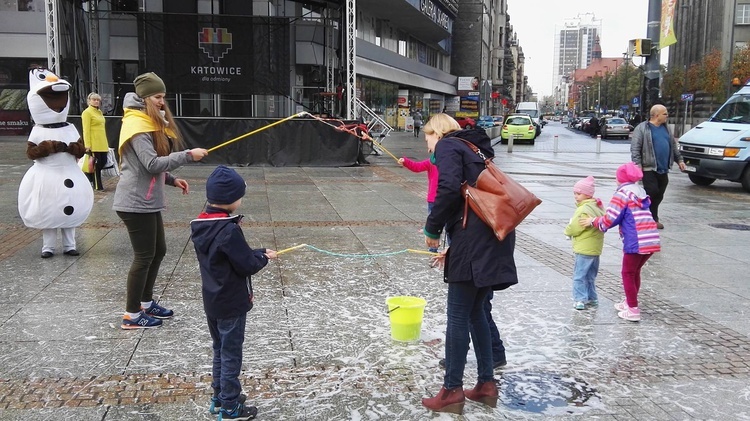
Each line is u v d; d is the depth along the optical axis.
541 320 5.50
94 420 3.63
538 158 24.97
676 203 12.77
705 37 66.19
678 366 4.57
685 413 3.86
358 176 16.14
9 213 9.97
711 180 15.87
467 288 3.77
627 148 33.66
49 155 7.12
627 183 5.46
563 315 5.64
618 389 4.18
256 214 10.34
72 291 6.04
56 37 18.05
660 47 22.62
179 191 12.52
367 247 8.06
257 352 4.67
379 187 14.02
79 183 7.35
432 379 4.29
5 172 14.96
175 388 4.07
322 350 4.74
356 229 9.23
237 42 20.14
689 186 15.79
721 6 63.22
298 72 27.22
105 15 23.80
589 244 5.71
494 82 99.38
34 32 27.80
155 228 5.04
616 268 7.36
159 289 6.14
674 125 54.62
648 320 5.55
